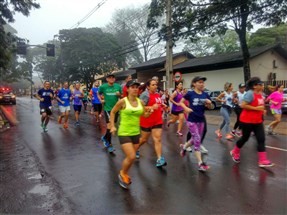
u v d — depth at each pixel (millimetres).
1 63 25094
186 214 4207
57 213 4312
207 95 6371
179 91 10805
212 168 6426
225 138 10148
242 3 21469
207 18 22984
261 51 27047
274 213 4207
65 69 46938
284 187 5227
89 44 42656
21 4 23469
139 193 5027
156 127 6617
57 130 12508
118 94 8195
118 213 4277
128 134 5293
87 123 14828
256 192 4996
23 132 12148
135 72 42062
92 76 44969
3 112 22875
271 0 21125
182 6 23391
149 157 7461
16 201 4770
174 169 6375
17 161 7309
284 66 30016
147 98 6430
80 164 6930
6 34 25031
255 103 6434
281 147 8586
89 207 4504
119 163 6965
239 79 26953
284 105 19203
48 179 5859
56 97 13234
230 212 4250
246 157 7363
